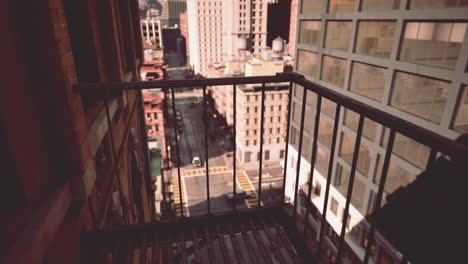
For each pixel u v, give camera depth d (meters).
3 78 1.62
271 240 2.92
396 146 15.33
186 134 61.31
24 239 1.57
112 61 4.29
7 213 1.67
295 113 26.34
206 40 104.75
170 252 2.88
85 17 3.38
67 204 2.18
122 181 4.71
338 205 20.48
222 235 2.95
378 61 15.79
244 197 38.44
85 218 2.56
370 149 17.09
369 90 17.11
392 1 14.64
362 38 17.12
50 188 2.11
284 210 3.21
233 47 94.38
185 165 48.31
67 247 2.19
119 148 4.54
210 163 48.81
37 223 1.72
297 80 2.70
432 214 1.42
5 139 1.58
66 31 2.24
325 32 20.52
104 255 2.63
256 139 46.97
